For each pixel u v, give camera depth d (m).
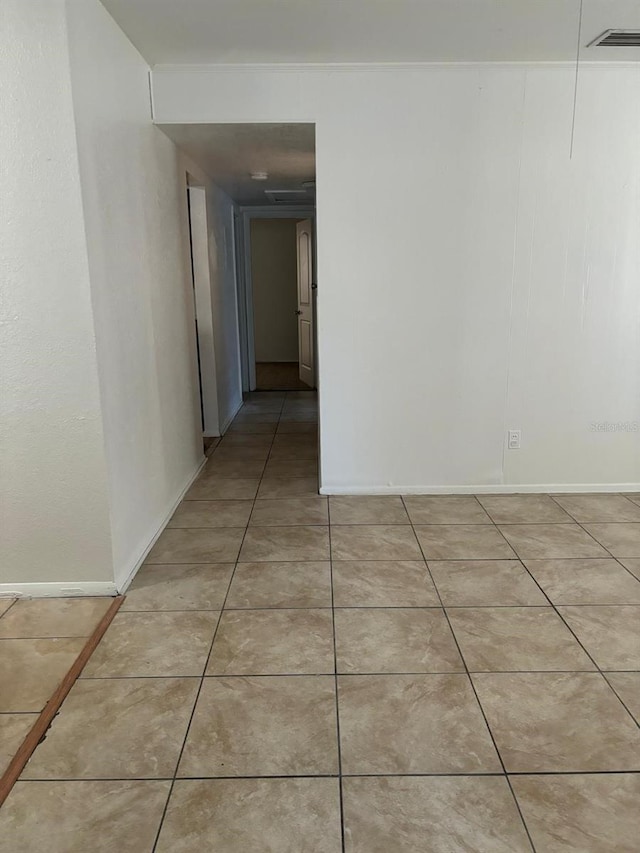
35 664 2.00
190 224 4.61
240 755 1.62
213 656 2.04
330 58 2.96
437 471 3.54
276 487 3.73
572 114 3.10
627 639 2.11
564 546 2.84
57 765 1.59
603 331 3.35
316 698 1.83
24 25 1.96
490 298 3.31
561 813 1.43
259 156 3.86
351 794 1.49
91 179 2.17
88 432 2.27
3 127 2.02
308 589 2.47
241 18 2.48
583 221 3.22
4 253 2.12
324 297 3.31
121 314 2.50
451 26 2.59
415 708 1.78
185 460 3.72
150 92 3.01
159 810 1.45
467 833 1.38
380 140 3.12
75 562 2.39
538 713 1.76
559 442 3.50
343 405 3.45
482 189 3.18
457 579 2.54
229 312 5.68
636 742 1.65
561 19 2.53
